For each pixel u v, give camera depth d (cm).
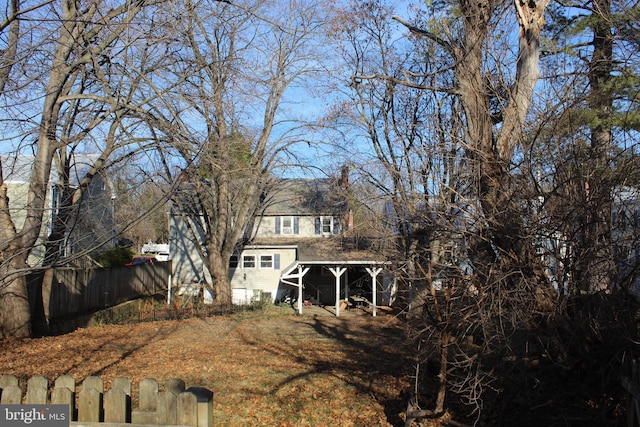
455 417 736
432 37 1077
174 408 381
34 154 1068
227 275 2844
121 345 1598
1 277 725
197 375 1169
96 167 1103
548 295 584
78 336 1745
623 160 588
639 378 476
